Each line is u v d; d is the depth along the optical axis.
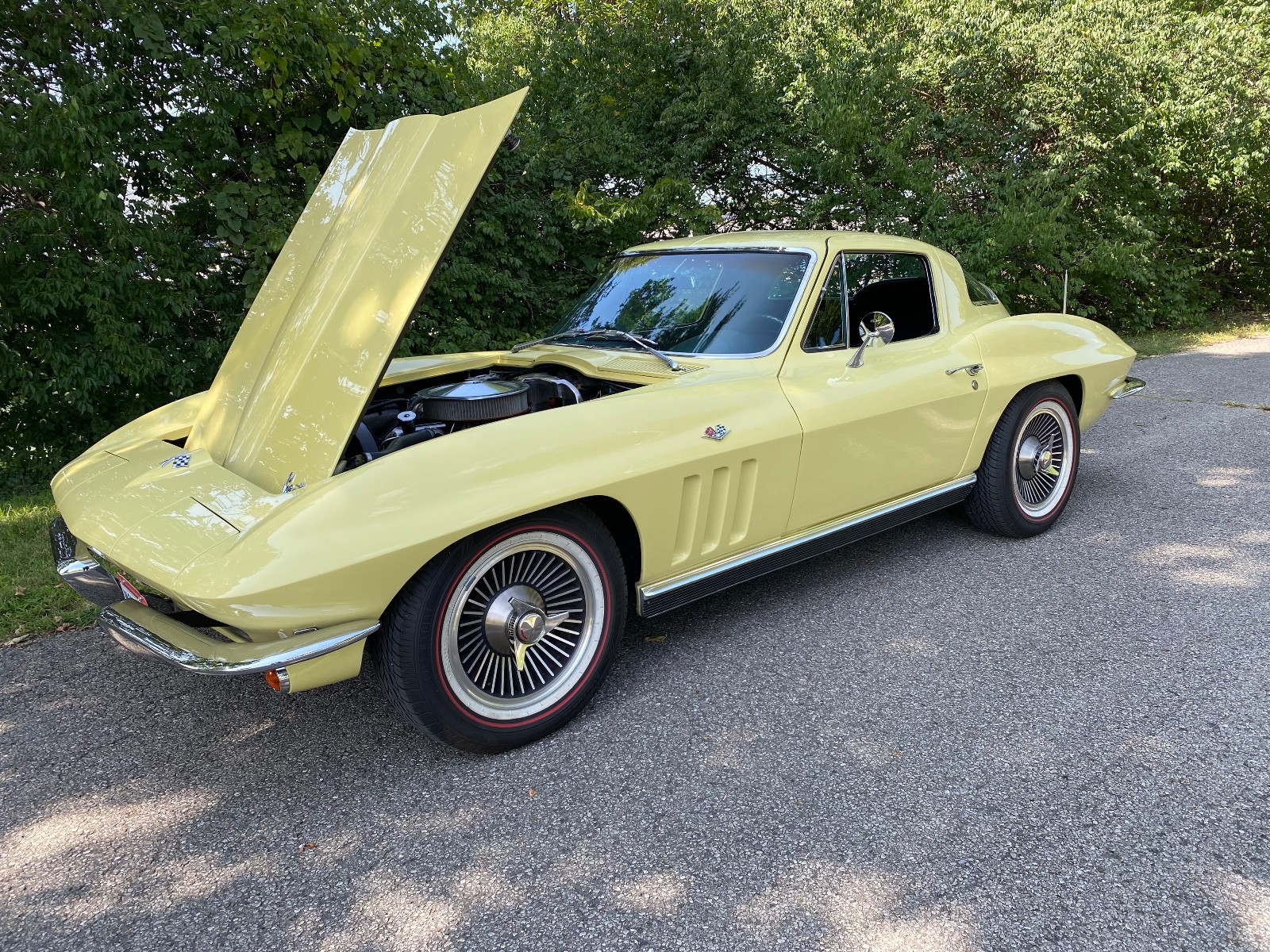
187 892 2.04
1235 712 2.66
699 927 1.89
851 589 3.72
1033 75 11.26
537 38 10.38
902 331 3.81
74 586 2.69
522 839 2.20
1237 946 1.79
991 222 10.32
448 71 7.57
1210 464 5.42
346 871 2.10
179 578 2.05
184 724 2.80
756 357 3.20
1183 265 12.94
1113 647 3.10
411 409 3.05
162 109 6.07
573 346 3.59
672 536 2.82
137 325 5.75
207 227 6.33
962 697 2.81
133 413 6.16
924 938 1.84
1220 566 3.80
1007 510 4.10
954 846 2.12
